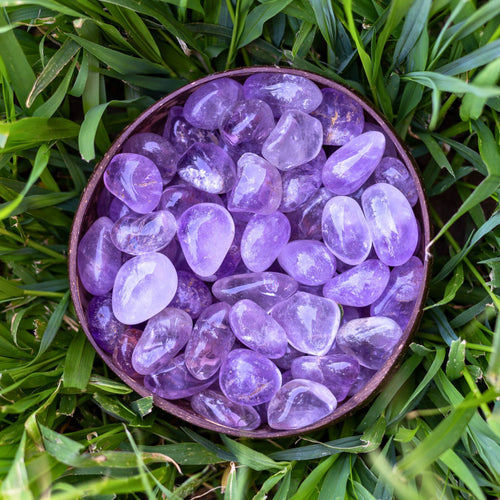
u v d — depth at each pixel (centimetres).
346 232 31
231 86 32
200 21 35
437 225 36
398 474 29
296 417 31
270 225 32
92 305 32
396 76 33
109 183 32
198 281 33
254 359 31
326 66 35
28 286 35
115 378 35
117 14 33
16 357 34
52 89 35
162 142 32
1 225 34
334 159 32
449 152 37
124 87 36
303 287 33
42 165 30
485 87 28
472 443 33
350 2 30
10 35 31
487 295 34
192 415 31
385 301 32
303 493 32
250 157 32
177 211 32
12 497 28
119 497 34
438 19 34
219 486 34
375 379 30
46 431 30
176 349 31
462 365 32
